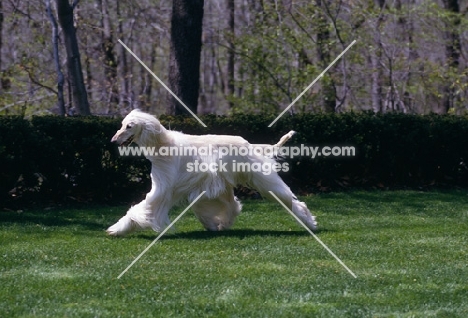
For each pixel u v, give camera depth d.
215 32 23.84
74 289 7.13
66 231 10.23
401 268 8.10
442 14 22.03
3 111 21.77
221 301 6.76
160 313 6.41
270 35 20.75
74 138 12.49
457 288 7.29
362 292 7.11
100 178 12.72
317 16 20.78
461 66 24.20
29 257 8.52
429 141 14.85
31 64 21.98
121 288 7.16
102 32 24.36
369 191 14.23
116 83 23.75
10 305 6.63
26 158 12.10
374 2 23.33
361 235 9.91
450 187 15.07
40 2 21.89
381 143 14.61
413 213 12.13
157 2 25.25
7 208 12.12
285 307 6.59
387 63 22.31
